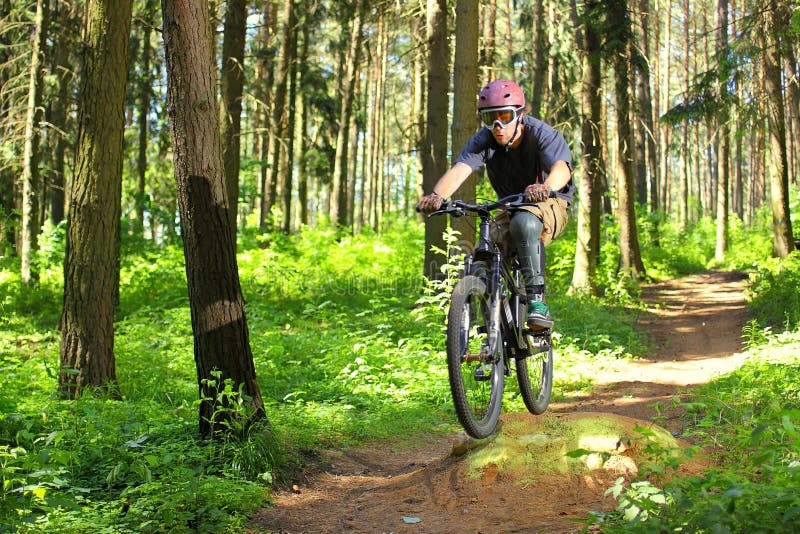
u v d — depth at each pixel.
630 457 5.09
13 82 19.44
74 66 22.16
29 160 16.88
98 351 8.10
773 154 20.80
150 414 7.03
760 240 29.47
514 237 4.73
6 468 4.64
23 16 20.36
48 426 6.48
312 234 23.98
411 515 5.09
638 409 8.28
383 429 7.66
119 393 8.13
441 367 10.04
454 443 5.68
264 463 5.91
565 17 23.28
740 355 11.55
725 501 3.55
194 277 6.30
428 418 8.33
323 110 28.75
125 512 5.18
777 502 3.41
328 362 10.14
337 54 32.47
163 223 21.91
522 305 4.98
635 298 18.28
